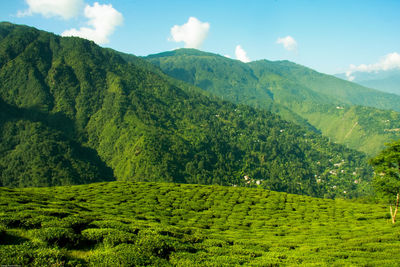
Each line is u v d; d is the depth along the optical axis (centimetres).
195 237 2844
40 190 6550
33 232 1975
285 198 7050
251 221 5103
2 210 2606
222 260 2147
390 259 2362
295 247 3173
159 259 1941
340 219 5250
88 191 6750
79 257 1811
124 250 1927
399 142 4219
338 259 2394
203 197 6819
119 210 4950
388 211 5709
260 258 2391
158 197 6556
